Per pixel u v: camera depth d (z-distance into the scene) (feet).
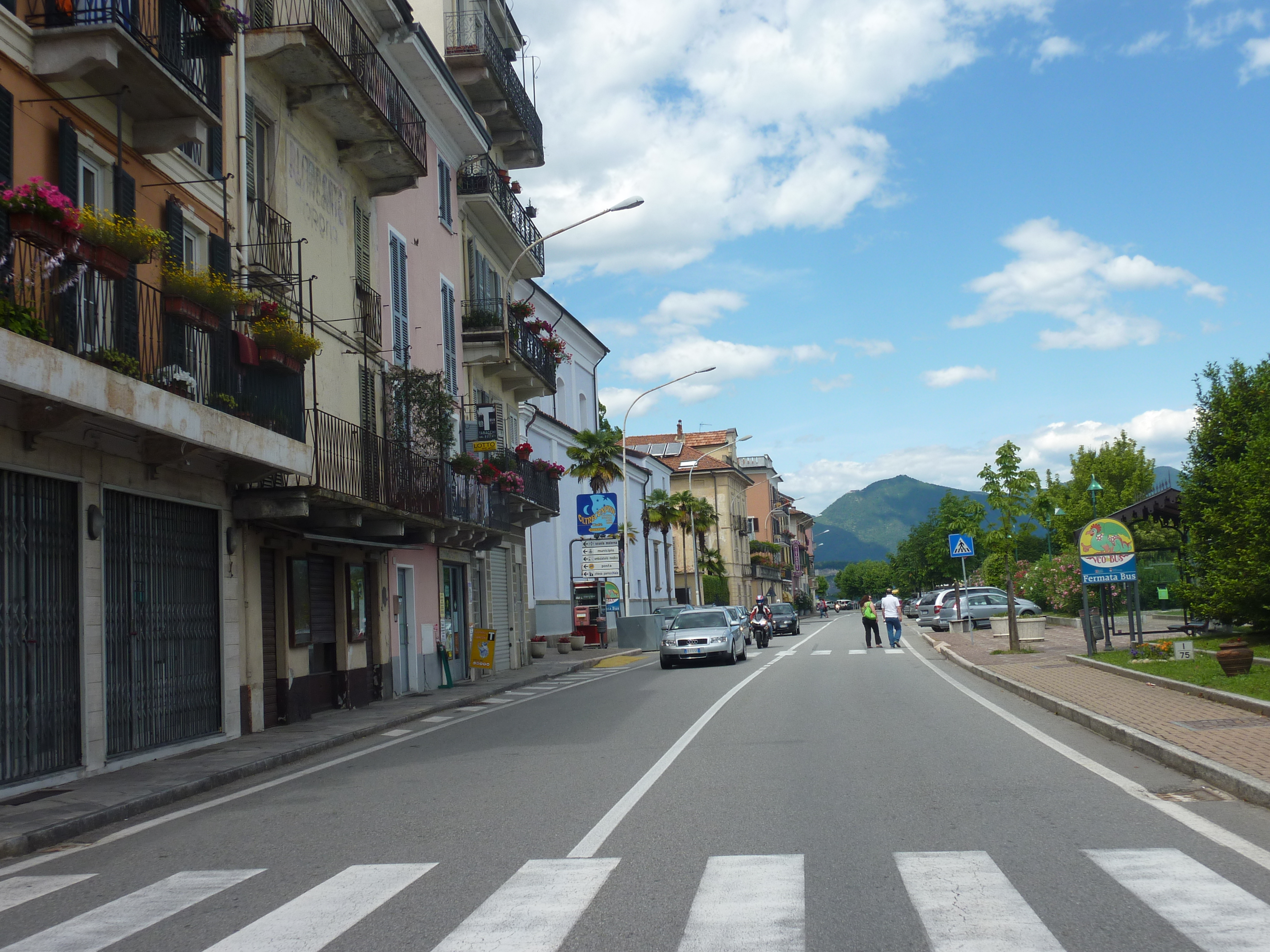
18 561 35.86
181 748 45.39
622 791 30.91
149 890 21.81
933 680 69.36
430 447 75.46
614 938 16.88
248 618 53.11
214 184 51.13
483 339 97.50
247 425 46.68
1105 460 155.74
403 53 79.61
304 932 17.90
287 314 51.55
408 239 83.56
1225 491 69.00
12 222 32.81
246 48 56.95
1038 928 16.69
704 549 274.57
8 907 20.95
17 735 35.12
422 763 40.27
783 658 103.04
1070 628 122.72
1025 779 30.68
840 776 32.14
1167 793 27.78
